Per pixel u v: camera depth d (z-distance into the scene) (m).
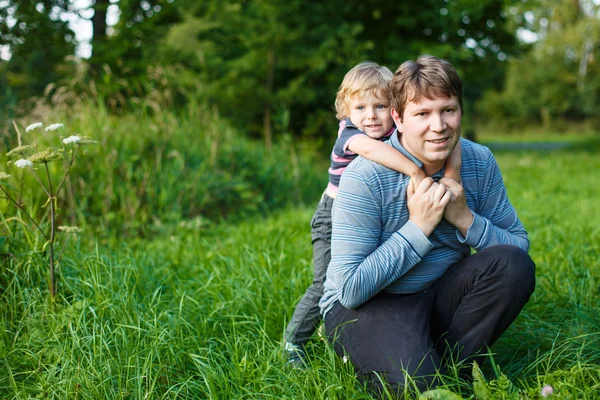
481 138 33.47
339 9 12.36
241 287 3.09
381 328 2.09
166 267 3.59
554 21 35.38
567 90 36.91
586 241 4.16
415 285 2.21
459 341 2.11
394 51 12.31
